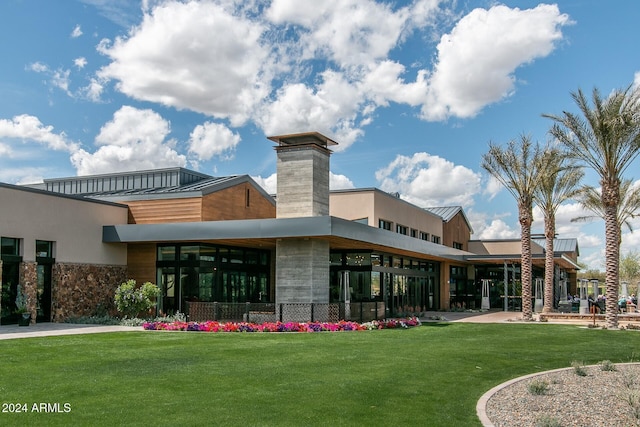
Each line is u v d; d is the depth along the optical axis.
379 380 11.52
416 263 37.56
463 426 8.55
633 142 24.12
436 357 14.73
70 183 35.53
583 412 9.52
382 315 25.81
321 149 24.75
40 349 14.91
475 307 46.22
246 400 9.66
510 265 46.44
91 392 10.09
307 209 24.00
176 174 32.38
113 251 26.62
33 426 8.08
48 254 23.88
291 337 18.53
